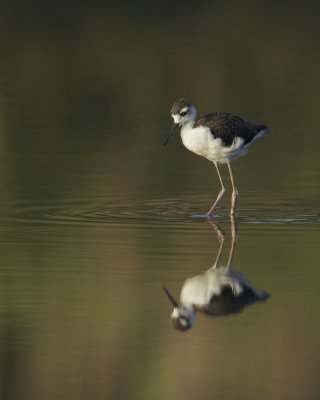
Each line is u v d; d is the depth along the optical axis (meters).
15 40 31.23
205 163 19.86
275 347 10.26
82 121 23.53
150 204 16.61
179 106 16.27
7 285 12.23
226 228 14.98
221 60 29.11
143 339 10.58
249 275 12.49
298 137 21.72
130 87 26.56
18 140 21.78
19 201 16.83
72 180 18.33
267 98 25.30
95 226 15.15
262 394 9.42
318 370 9.88
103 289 12.03
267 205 16.50
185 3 37.41
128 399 9.59
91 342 10.51
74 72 27.98
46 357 10.23
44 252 13.63
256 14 35.62
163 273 12.65
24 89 26.56
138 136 22.11
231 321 11.02
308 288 11.93
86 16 34.75
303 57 29.47
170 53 29.78
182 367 9.95
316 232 14.63
